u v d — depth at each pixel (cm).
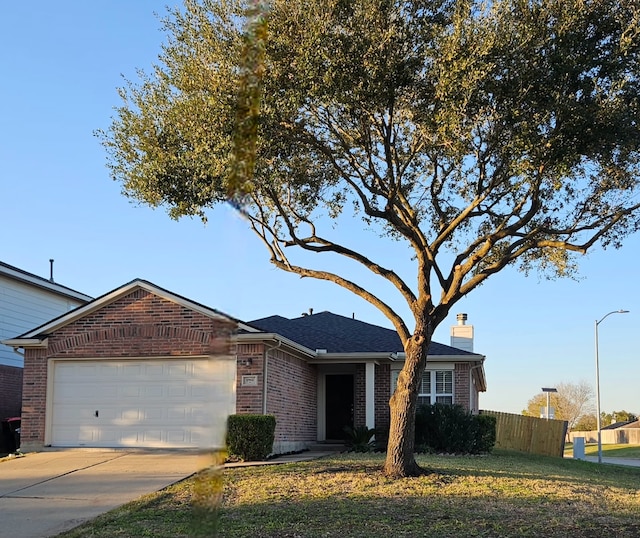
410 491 1156
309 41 1058
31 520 990
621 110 1067
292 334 2278
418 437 1956
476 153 1202
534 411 7938
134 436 1683
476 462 1647
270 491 1145
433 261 1352
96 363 1727
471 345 2586
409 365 1327
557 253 1569
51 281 2344
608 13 1077
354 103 1127
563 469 1781
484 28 1062
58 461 1497
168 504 1068
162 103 1290
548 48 1061
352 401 2259
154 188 1273
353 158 1327
